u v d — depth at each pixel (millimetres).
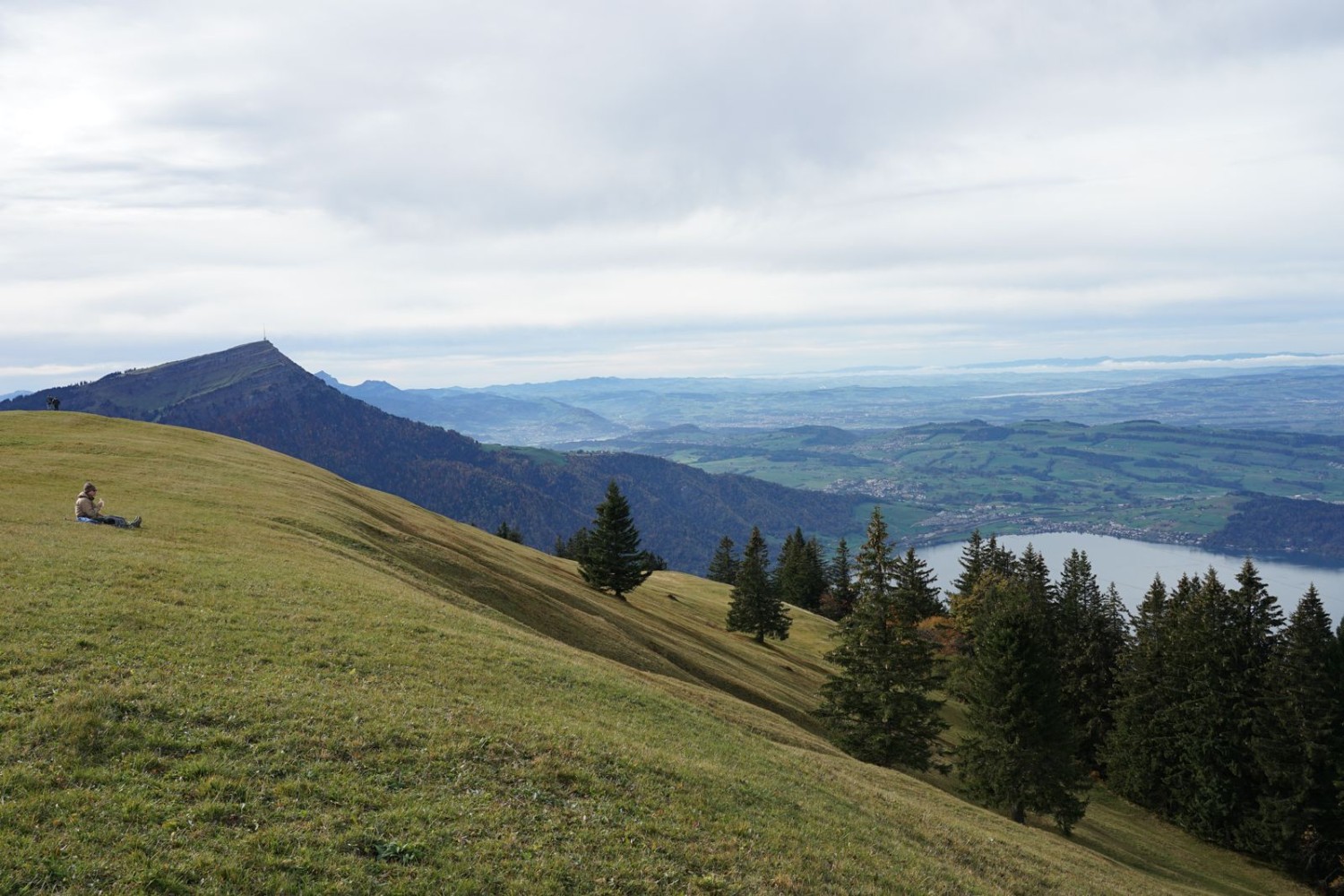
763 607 95750
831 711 56562
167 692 15883
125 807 11602
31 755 12500
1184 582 78938
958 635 106812
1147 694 69188
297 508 45281
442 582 43188
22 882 9516
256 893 10438
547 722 20250
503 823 14133
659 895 13383
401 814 13398
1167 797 67812
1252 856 61250
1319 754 56719
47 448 52375
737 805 19109
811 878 16031
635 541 84000
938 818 28375
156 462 52281
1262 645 64250
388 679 20156
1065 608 85812
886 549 58219
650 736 23203
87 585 22125
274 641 20969
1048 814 55188
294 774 13914
